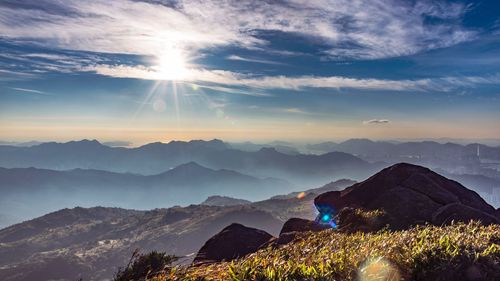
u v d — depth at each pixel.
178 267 6.68
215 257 13.58
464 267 5.72
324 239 9.70
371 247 7.06
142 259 7.81
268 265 6.04
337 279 5.61
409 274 5.76
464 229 8.56
